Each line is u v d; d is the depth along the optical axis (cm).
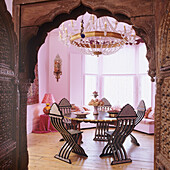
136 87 721
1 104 183
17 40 229
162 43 166
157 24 184
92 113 487
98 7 212
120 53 736
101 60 748
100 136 531
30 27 231
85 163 362
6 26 188
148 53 235
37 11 229
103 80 745
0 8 172
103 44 458
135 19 205
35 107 612
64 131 369
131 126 382
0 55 179
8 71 190
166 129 163
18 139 220
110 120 388
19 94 232
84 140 522
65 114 467
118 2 209
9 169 201
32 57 253
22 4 232
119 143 374
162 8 168
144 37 234
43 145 469
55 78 697
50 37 698
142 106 480
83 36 334
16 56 208
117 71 738
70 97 698
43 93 668
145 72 687
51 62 698
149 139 534
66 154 377
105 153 411
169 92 157
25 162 238
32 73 254
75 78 708
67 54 704
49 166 346
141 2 204
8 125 199
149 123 583
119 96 734
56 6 223
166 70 158
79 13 245
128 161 369
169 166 148
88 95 729
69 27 665
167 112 161
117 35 407
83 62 721
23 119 237
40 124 604
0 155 177
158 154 180
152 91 658
